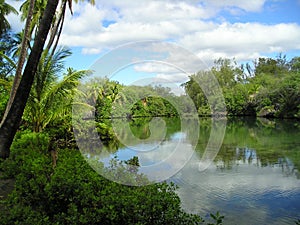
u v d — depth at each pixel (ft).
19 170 19.63
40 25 19.60
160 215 12.53
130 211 12.32
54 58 34.45
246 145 45.37
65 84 31.99
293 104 100.94
